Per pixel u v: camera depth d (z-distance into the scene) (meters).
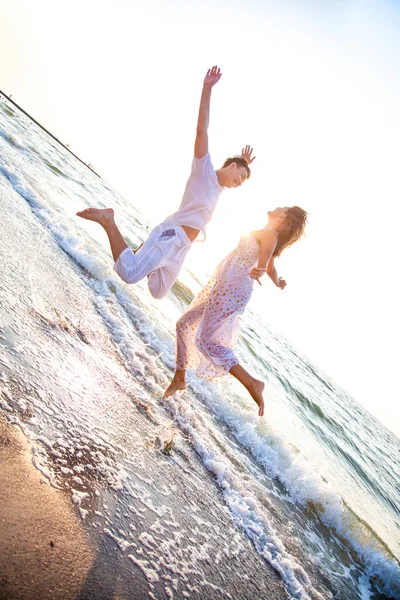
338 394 38.94
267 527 4.37
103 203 20.77
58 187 14.21
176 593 2.52
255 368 14.47
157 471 3.59
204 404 6.54
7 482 2.28
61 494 2.49
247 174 3.21
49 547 2.12
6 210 6.61
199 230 3.14
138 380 5.01
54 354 3.85
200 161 3.02
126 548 2.53
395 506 11.55
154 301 9.70
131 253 3.02
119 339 5.62
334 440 13.61
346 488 8.96
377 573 5.65
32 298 4.54
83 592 2.04
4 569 1.86
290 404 13.72
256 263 3.31
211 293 3.36
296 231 3.28
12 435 2.61
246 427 6.61
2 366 3.10
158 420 4.46
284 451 6.65
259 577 3.47
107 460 3.12
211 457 4.76
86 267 7.36
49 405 3.14
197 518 3.50
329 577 4.61
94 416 3.51
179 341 3.54
